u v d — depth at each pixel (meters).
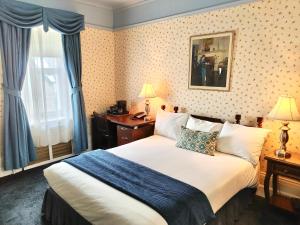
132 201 1.65
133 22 4.00
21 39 3.06
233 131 2.65
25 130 3.23
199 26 3.15
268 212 2.46
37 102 3.39
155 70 3.81
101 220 1.59
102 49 4.23
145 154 2.60
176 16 3.37
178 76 3.51
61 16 3.44
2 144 3.10
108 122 3.81
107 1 3.84
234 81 2.92
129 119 3.80
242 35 2.77
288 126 2.57
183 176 2.06
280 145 2.57
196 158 2.49
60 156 3.89
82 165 2.22
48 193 2.22
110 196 1.71
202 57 3.17
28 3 3.07
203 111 3.30
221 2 2.89
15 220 2.27
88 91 4.12
